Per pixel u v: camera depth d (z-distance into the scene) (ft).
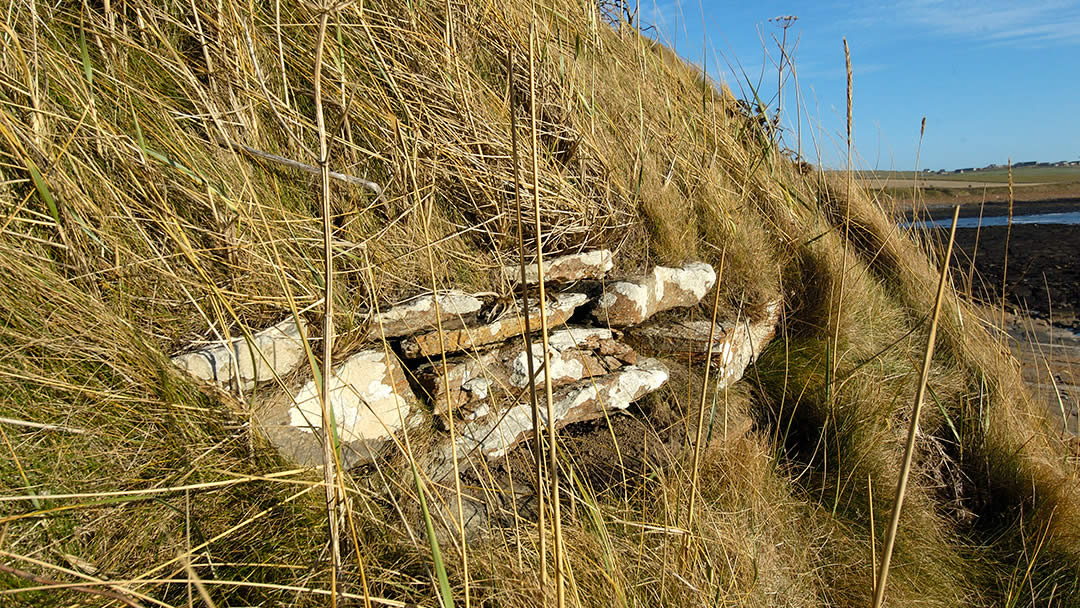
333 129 8.17
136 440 5.48
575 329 8.39
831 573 7.23
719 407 8.32
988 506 9.24
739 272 10.55
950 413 10.14
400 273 7.61
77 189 6.00
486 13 9.82
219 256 6.56
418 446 6.60
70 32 7.15
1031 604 7.72
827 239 12.00
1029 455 9.52
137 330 5.89
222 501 5.44
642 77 12.58
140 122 6.57
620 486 6.86
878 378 9.98
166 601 4.71
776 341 10.63
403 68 8.63
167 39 7.47
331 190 7.63
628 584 5.65
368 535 5.59
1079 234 47.06
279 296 6.59
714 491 7.17
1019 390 11.23
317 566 5.13
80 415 5.33
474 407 6.98
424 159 8.26
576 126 9.93
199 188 6.59
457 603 5.19
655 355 8.93
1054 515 8.55
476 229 8.61
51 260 5.76
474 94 9.20
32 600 4.41
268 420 6.00
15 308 5.43
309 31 8.29
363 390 6.51
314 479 5.71
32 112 6.02
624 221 10.09
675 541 6.07
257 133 7.39
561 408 7.34
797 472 8.55
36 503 4.59
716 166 12.32
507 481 6.72
